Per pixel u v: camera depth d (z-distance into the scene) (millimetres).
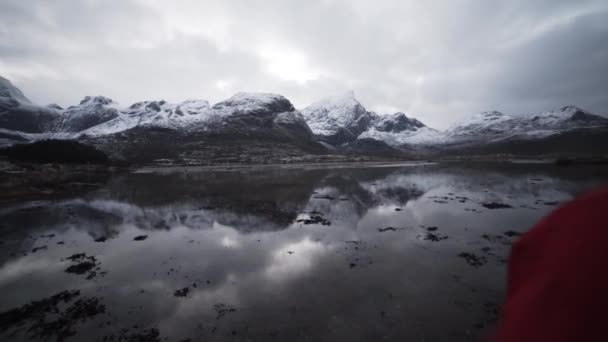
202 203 36625
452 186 44656
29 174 59469
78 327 11297
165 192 46469
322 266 16109
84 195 44062
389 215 27484
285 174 76125
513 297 1298
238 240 21500
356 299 12547
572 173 53562
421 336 10141
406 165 108312
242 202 36594
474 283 13617
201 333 10703
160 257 18406
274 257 17750
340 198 37469
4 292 14195
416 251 17922
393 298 12516
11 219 29234
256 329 10805
